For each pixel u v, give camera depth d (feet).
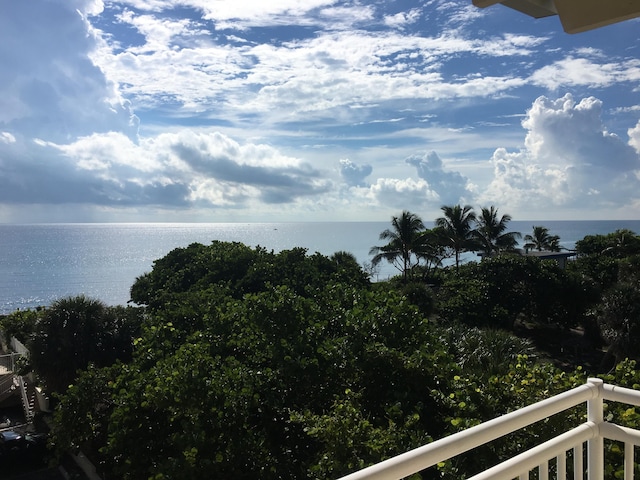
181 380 38.14
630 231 197.77
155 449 40.22
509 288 126.93
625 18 5.47
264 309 46.06
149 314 84.28
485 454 22.22
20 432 78.07
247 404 37.91
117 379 46.01
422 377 35.96
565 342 125.59
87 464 66.80
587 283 128.16
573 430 8.36
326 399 39.27
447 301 128.06
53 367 77.15
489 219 186.39
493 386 28.91
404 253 177.17
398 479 5.66
